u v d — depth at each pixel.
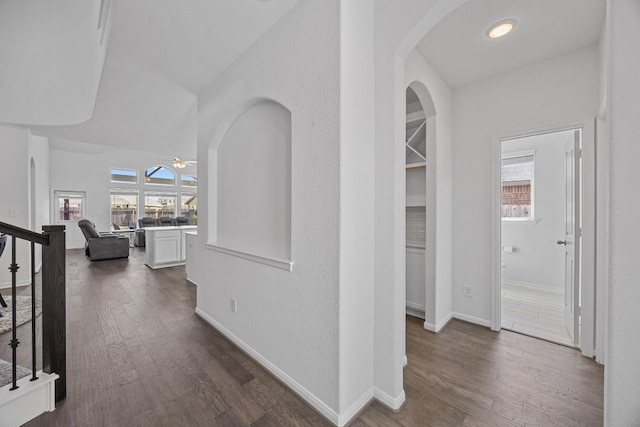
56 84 4.05
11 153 4.16
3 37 3.87
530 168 4.19
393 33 1.66
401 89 1.71
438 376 1.97
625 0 0.83
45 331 1.67
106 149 8.12
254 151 2.38
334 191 1.53
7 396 1.45
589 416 1.58
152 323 2.89
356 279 1.61
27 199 4.28
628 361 0.83
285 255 2.04
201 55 2.38
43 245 1.66
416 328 2.78
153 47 2.28
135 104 3.47
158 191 10.08
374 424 1.54
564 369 2.05
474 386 1.86
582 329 2.26
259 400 1.72
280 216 2.10
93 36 3.68
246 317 2.28
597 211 2.19
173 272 5.36
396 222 1.66
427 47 2.30
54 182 8.06
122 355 2.23
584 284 2.25
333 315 1.53
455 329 2.75
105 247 6.54
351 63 1.57
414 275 3.11
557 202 3.88
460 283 2.97
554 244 3.90
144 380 1.90
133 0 1.77
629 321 0.83
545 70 2.47
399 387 1.68
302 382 1.74
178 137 4.91
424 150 3.09
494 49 2.32
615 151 0.85
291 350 1.82
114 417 1.56
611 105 0.85
